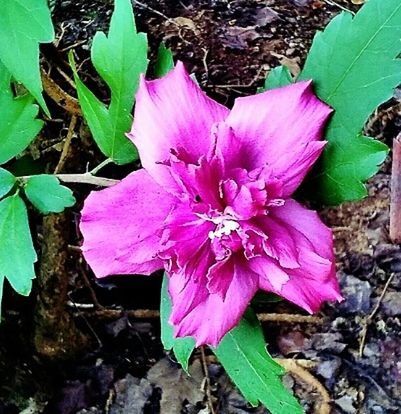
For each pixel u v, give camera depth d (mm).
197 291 177
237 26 377
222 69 361
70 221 323
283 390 209
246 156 182
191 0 382
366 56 184
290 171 180
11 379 300
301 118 182
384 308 335
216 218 170
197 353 327
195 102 183
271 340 330
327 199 194
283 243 174
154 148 182
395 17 182
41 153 287
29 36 170
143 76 183
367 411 316
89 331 330
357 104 186
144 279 337
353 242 345
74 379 320
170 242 171
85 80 343
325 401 317
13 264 203
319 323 333
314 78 189
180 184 172
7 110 203
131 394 319
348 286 338
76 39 355
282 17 383
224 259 171
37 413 304
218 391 321
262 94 182
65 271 296
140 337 331
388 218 348
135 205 184
